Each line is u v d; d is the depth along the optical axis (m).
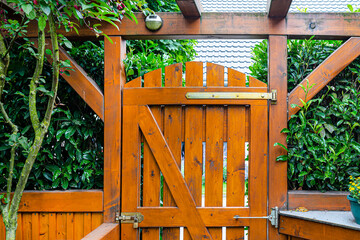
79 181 2.45
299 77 2.39
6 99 2.43
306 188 2.40
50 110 1.86
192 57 3.78
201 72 2.35
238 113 2.34
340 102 2.26
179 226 2.31
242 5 7.31
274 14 2.22
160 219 2.31
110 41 2.18
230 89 2.32
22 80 2.41
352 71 2.31
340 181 2.29
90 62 2.59
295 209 2.26
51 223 2.34
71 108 2.54
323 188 2.30
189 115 2.35
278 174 2.28
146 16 2.32
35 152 1.84
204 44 6.64
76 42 2.67
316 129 2.26
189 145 2.34
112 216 2.31
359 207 1.88
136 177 2.34
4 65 1.86
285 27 2.28
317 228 2.03
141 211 2.32
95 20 2.33
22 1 1.50
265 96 2.30
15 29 1.89
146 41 2.98
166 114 2.36
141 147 2.62
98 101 2.34
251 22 2.29
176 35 2.34
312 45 2.40
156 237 2.34
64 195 2.32
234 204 2.32
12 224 1.83
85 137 2.38
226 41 6.68
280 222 2.24
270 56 2.30
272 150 2.29
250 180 2.30
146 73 2.37
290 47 2.45
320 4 6.96
